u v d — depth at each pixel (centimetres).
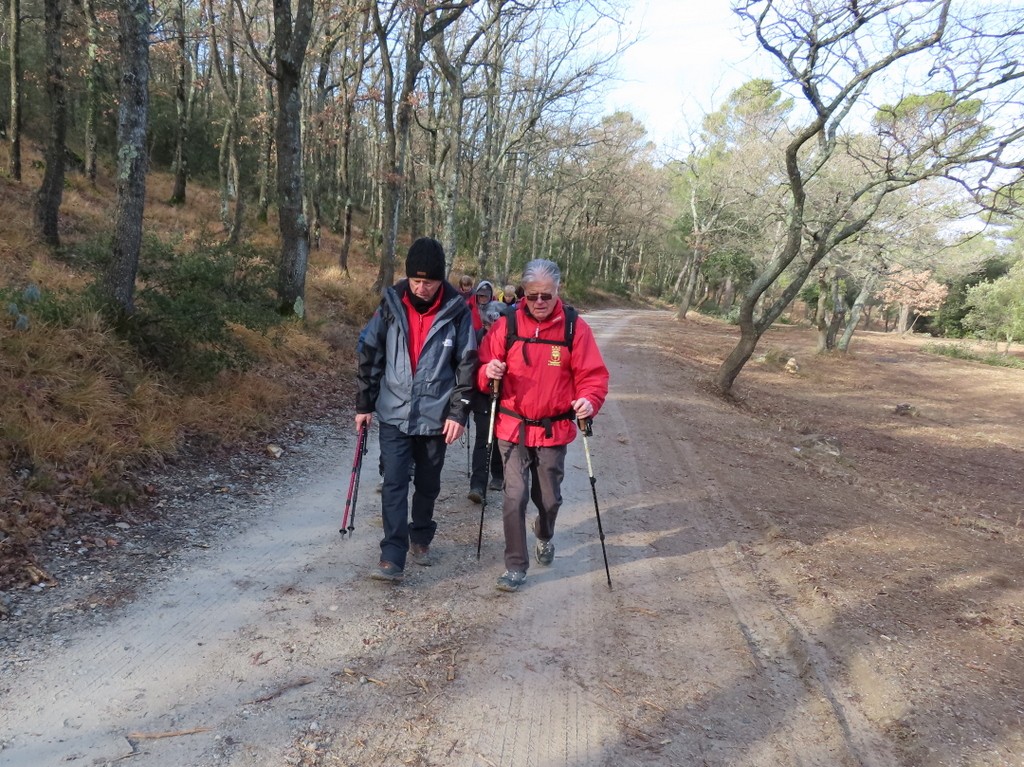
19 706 242
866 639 325
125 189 595
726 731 256
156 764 220
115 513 407
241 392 655
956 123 953
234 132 1914
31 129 2094
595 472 628
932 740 252
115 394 518
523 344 351
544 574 390
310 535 421
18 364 479
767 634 335
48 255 946
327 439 655
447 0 1422
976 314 4547
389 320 354
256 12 1627
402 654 296
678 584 389
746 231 3222
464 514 480
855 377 2495
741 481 635
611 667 297
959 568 443
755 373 2128
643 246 6762
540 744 243
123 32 575
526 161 2827
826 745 250
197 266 715
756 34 977
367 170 3703
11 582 319
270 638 302
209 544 392
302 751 231
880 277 2372
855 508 598
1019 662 312
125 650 283
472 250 3562
